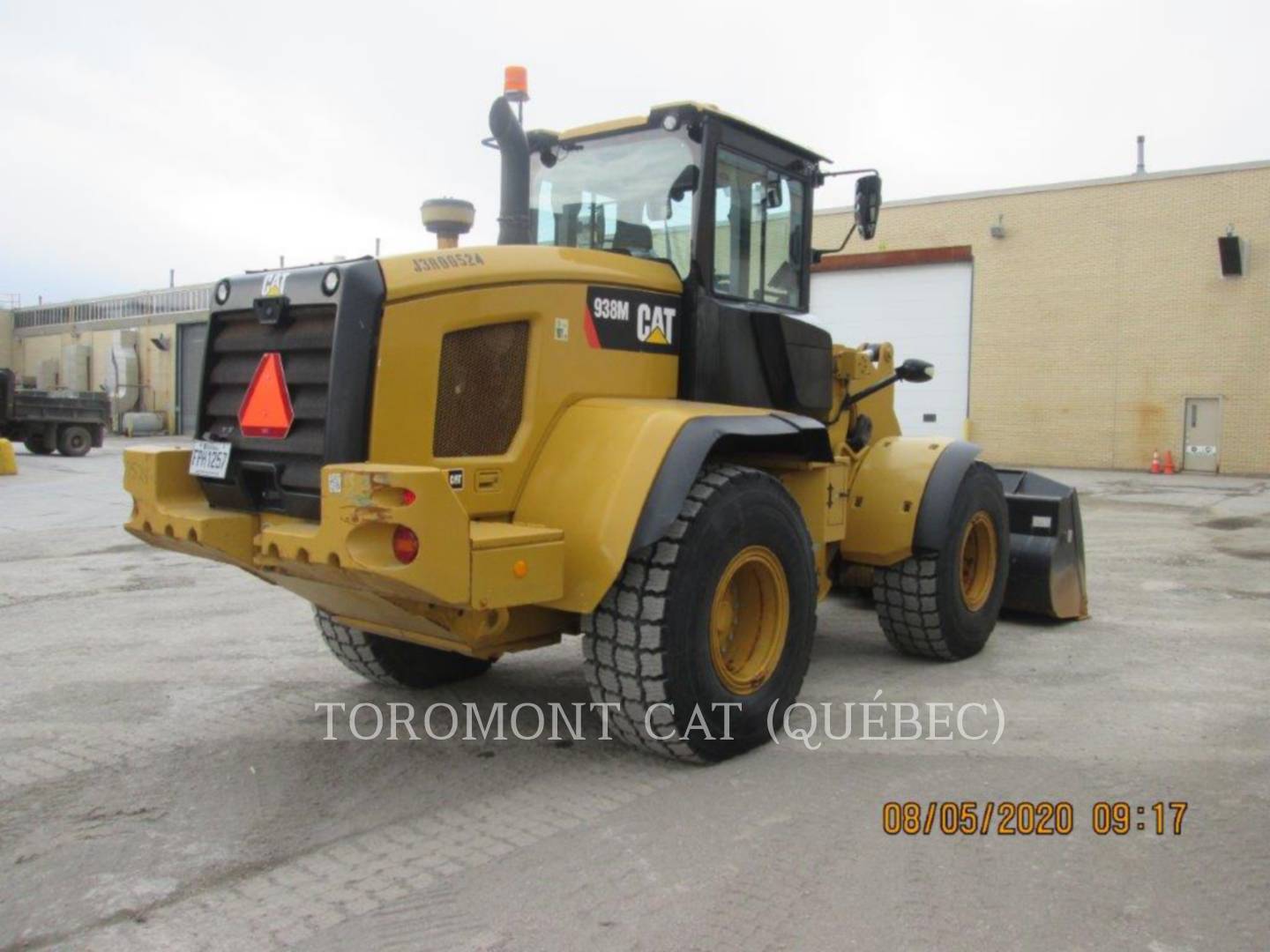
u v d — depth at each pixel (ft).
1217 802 12.44
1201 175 68.64
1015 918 9.77
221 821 12.19
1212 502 49.11
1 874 10.84
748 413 14.57
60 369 151.84
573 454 13.41
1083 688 17.43
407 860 11.09
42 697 17.16
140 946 9.41
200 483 14.39
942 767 13.66
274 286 13.05
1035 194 73.77
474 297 12.92
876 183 17.99
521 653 20.12
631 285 14.69
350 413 12.01
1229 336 68.33
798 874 10.65
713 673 13.56
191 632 22.03
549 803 12.61
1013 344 74.95
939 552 18.16
